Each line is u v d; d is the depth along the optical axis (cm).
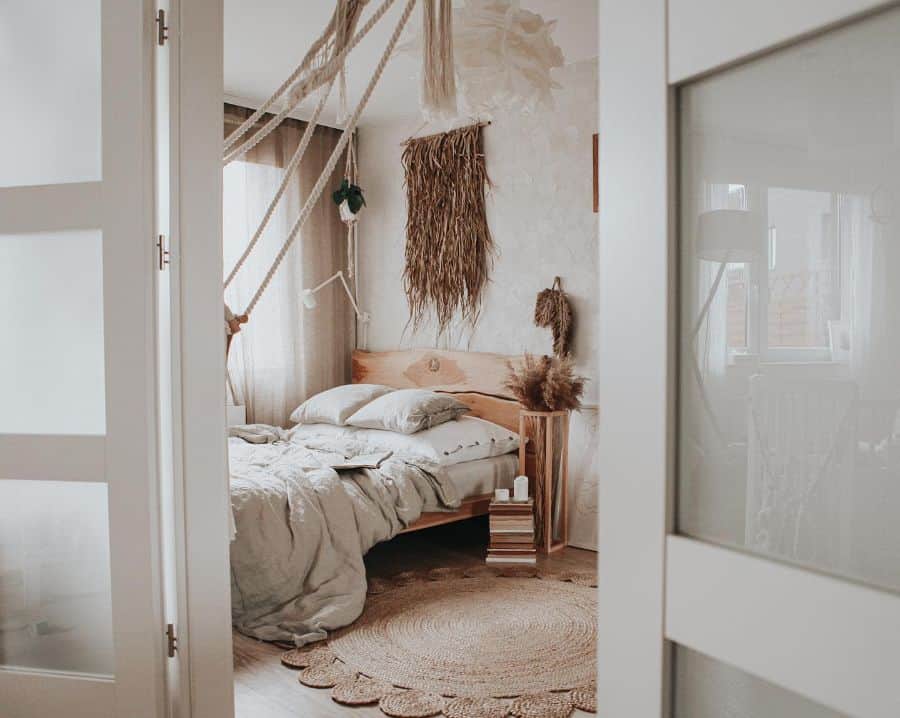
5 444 185
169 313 184
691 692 93
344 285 521
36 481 186
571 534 438
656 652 95
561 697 253
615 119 98
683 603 91
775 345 82
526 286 457
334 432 458
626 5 96
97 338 182
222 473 194
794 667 79
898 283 71
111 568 179
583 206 429
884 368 73
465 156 481
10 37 188
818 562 79
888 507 73
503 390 462
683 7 88
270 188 500
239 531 317
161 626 182
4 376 188
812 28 76
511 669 274
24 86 187
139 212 175
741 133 85
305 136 231
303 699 254
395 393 455
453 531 477
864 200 74
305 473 362
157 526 180
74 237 183
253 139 232
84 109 183
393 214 529
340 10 206
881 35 72
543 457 426
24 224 183
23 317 186
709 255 89
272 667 279
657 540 94
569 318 433
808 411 79
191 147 186
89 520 185
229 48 399
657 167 92
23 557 188
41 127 186
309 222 520
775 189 82
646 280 94
